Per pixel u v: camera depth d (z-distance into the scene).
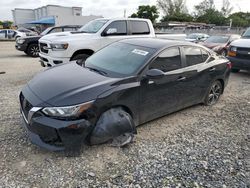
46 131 2.87
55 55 6.56
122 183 2.70
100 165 2.99
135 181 2.74
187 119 4.49
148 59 3.71
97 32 7.15
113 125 3.17
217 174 2.92
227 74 5.43
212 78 4.98
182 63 4.26
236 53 7.92
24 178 2.71
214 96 5.30
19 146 3.29
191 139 3.74
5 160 2.99
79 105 2.89
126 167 2.98
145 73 3.58
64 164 2.98
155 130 3.97
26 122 3.11
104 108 3.10
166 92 3.97
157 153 3.30
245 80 7.73
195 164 3.09
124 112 3.34
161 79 3.81
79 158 3.10
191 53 4.52
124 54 4.04
